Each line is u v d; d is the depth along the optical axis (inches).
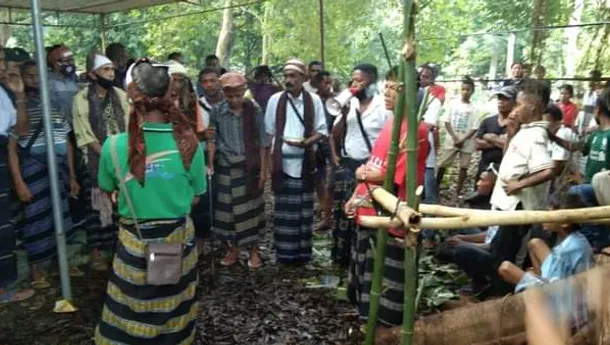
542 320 38.4
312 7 571.2
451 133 281.9
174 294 108.6
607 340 36.0
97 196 168.1
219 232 185.2
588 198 113.0
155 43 565.0
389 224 64.5
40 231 166.7
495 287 146.0
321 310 154.3
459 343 62.3
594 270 39.2
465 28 482.6
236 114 178.2
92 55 166.9
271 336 139.3
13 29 528.1
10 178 159.8
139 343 108.3
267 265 191.0
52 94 175.6
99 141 165.3
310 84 244.4
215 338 138.0
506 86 202.8
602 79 109.9
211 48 608.4
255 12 637.3
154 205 105.2
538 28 129.7
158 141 105.3
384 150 121.1
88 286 168.7
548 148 134.8
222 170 180.7
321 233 229.9
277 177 183.9
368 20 550.0
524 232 145.0
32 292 162.6
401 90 69.4
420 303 155.0
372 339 76.4
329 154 226.8
